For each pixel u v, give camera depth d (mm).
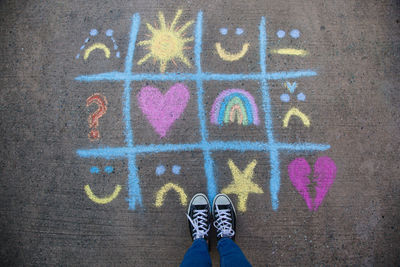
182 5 2234
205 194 2053
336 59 2176
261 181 2061
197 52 2189
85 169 2086
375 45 2191
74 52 2213
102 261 2006
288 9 2225
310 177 2062
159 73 2170
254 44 2189
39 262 2020
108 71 2182
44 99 2168
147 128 2111
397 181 2062
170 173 2070
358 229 2020
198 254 1694
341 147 2088
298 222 2023
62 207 2062
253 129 2102
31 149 2119
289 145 2088
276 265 1991
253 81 2152
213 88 2148
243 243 2012
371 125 2109
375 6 2232
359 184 2059
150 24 2227
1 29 2246
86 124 2131
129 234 2025
